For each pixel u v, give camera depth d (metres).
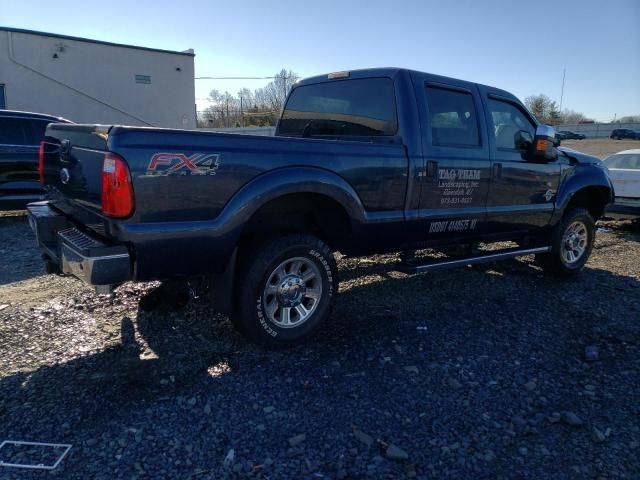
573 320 4.71
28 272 5.70
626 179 9.41
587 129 72.06
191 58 24.28
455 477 2.55
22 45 19.52
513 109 5.41
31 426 2.79
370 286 5.47
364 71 4.70
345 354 3.82
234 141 3.35
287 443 2.75
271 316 3.74
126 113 22.70
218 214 3.33
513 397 3.33
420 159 4.35
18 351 3.67
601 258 7.30
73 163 3.58
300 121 5.48
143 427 2.82
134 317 4.34
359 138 4.70
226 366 3.56
